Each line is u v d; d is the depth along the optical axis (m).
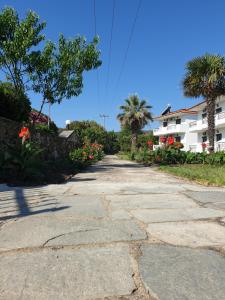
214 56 21.67
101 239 3.23
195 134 44.81
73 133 34.00
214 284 2.23
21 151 8.05
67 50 14.20
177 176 10.57
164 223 3.89
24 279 2.29
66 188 6.95
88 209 4.70
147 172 12.75
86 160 16.08
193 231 3.55
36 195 5.89
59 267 2.51
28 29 12.76
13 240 3.17
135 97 46.34
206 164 17.11
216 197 5.87
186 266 2.55
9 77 13.62
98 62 14.89
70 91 14.60
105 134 64.88
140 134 61.56
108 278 2.32
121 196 5.93
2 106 11.41
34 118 15.49
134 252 2.86
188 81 22.59
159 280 2.29
